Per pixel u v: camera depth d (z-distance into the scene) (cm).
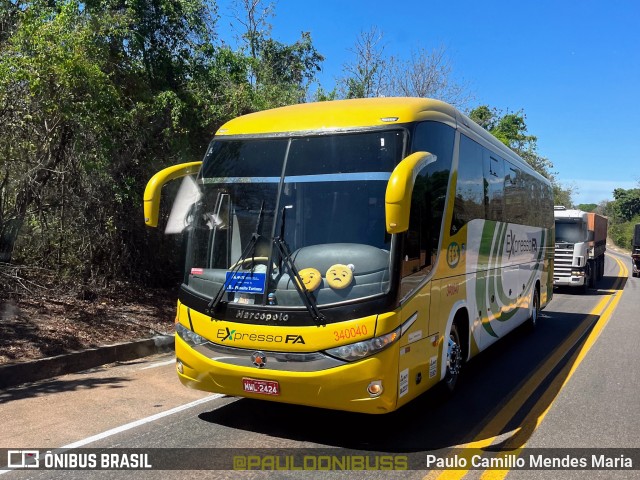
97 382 705
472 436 539
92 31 901
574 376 777
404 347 488
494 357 902
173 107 1056
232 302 501
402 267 483
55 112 889
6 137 891
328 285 470
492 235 802
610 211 8612
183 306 541
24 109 889
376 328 457
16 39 852
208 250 543
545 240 1272
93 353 783
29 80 830
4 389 669
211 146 581
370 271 471
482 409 624
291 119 551
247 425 557
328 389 461
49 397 641
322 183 508
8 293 920
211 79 1257
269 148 542
